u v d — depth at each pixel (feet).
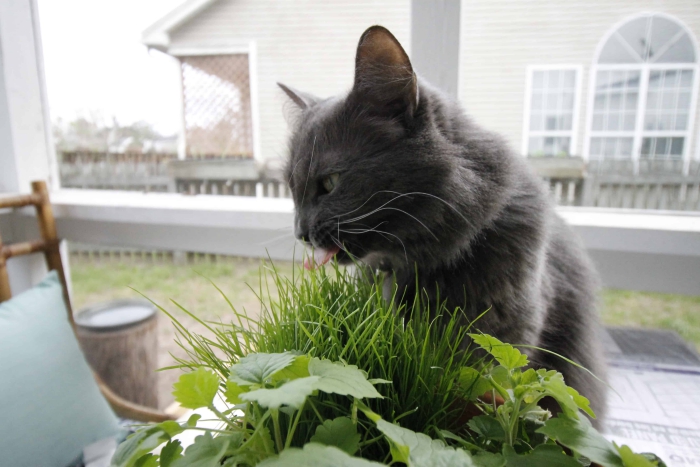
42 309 3.70
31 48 5.16
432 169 2.27
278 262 4.69
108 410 3.91
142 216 4.84
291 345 1.69
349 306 1.92
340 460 0.96
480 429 1.47
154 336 5.00
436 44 3.77
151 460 1.39
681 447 2.69
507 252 2.34
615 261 3.79
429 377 1.62
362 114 2.41
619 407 3.14
